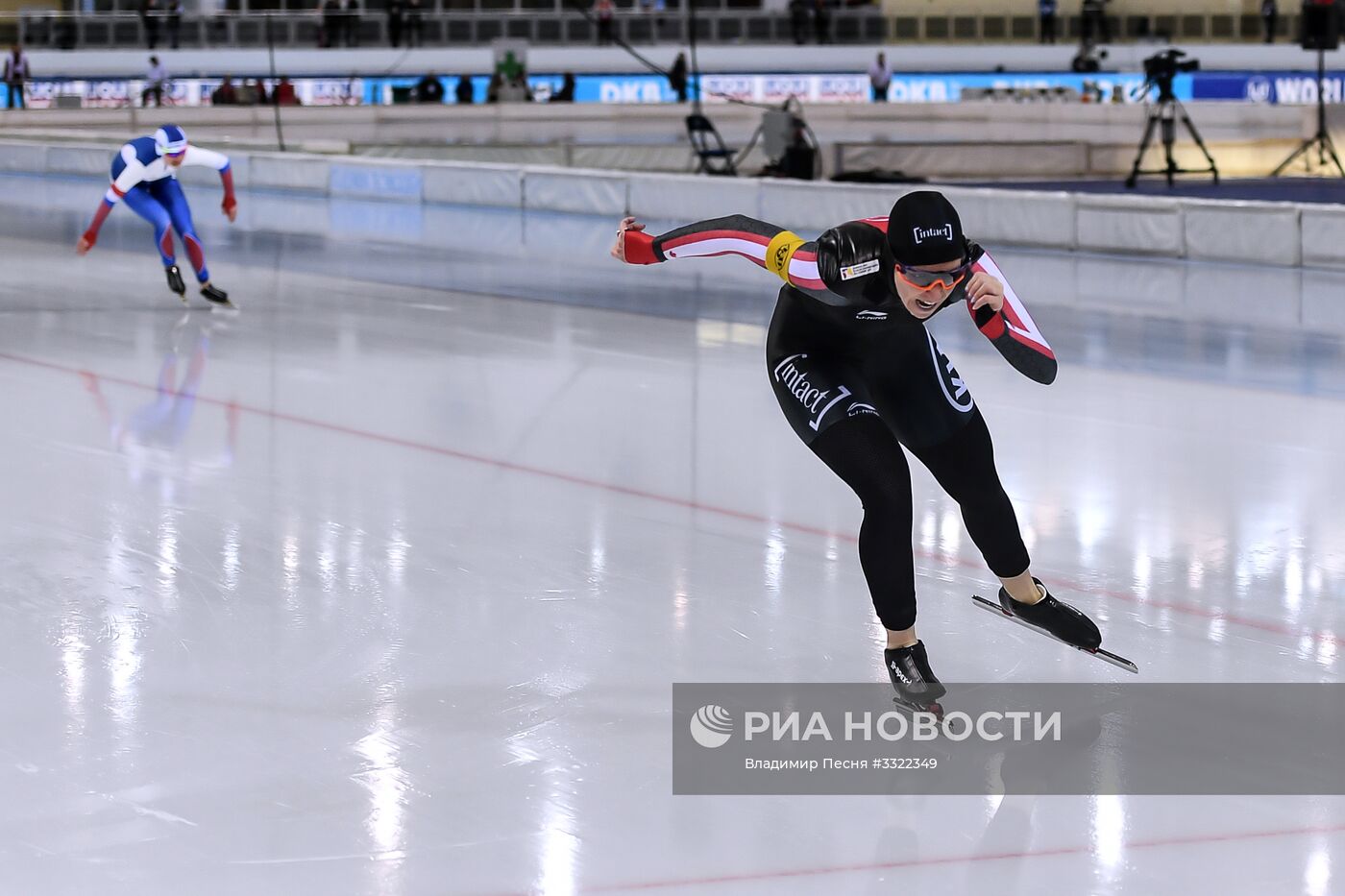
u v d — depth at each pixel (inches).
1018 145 1477.6
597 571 303.0
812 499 358.3
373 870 181.5
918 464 389.7
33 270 781.3
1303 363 530.9
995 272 207.8
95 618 272.2
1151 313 647.8
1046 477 376.8
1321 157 1406.3
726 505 352.8
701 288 731.4
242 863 182.9
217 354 545.6
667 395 479.2
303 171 1306.6
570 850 187.0
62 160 1457.9
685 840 190.1
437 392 482.0
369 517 340.8
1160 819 196.4
